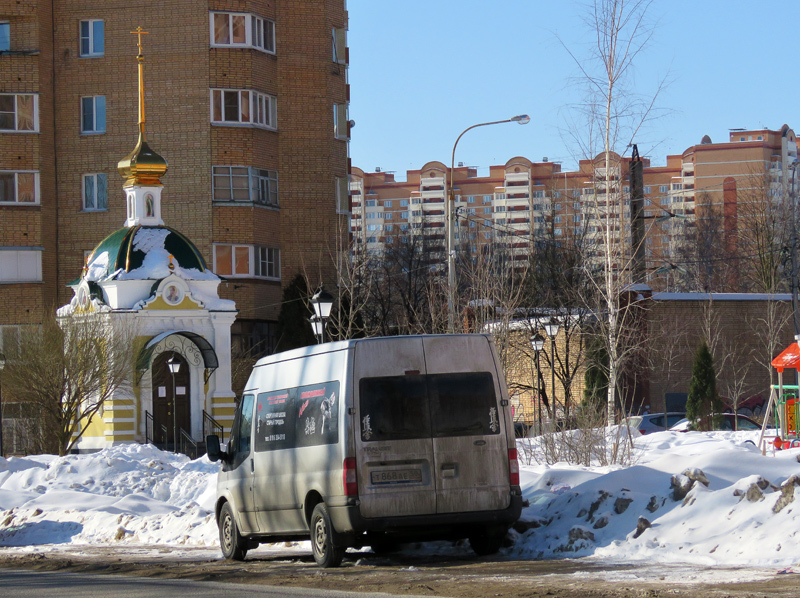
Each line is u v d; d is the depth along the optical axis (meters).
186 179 63.00
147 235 50.25
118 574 17.41
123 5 63.56
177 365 46.22
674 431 39.91
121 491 31.17
